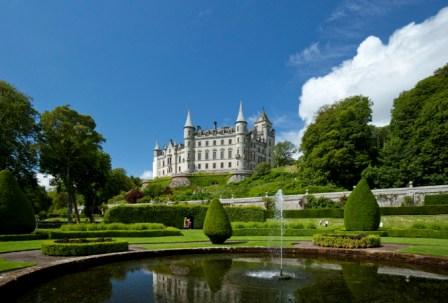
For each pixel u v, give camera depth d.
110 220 33.19
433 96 40.69
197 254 16.72
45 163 37.91
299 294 8.94
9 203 22.36
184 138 115.69
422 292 9.16
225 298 8.54
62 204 77.38
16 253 15.03
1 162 31.80
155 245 18.72
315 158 49.19
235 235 26.44
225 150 110.81
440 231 21.84
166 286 9.89
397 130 45.44
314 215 34.78
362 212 22.53
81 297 8.70
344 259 15.26
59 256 13.92
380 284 10.12
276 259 15.43
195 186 92.75
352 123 48.09
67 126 39.59
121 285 10.02
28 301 8.39
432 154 37.88
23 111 34.12
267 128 126.56
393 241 19.94
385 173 41.97
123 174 82.19
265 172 75.81
